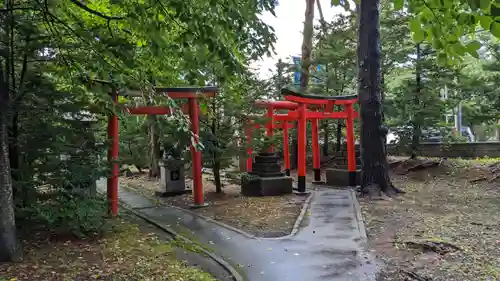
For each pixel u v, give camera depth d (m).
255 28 4.58
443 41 2.96
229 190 15.27
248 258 6.76
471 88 17.19
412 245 6.93
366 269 6.03
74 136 7.89
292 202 12.26
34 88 7.20
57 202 7.47
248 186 14.00
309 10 19.92
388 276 5.70
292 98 14.12
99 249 6.98
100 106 7.53
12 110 6.62
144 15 4.57
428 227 8.19
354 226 8.79
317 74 21.11
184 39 4.30
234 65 4.20
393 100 17.84
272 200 12.72
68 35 6.96
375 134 12.62
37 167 7.50
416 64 16.77
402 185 14.55
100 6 7.91
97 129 8.72
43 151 7.46
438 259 6.23
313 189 15.72
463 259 6.16
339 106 20.58
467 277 5.45
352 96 16.23
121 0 4.91
